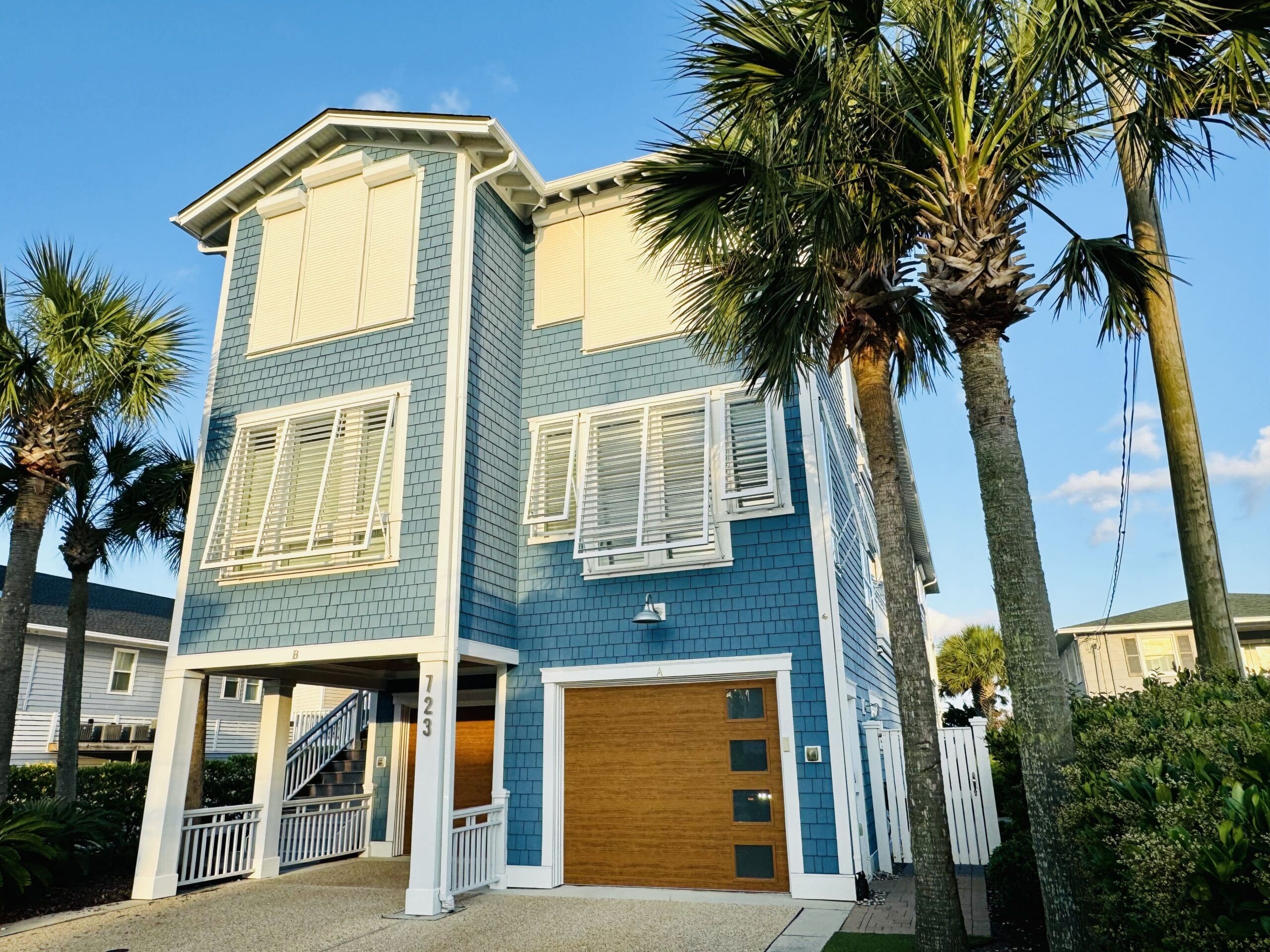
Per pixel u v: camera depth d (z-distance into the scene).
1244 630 23.62
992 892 8.41
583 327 11.56
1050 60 5.39
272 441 11.10
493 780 10.40
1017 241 5.85
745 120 6.45
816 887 8.63
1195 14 5.11
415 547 9.66
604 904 8.70
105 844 10.63
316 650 9.78
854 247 6.67
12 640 9.62
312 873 11.27
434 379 10.23
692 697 9.91
